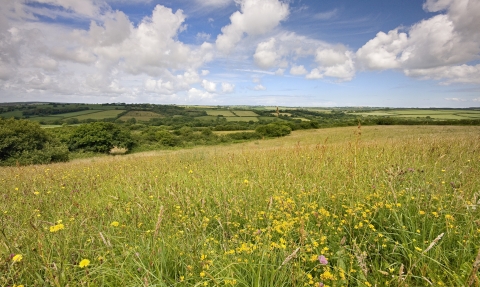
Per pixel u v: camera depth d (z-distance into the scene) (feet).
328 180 14.47
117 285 7.24
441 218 9.29
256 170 19.22
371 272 7.84
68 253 8.22
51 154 96.12
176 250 8.58
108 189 17.48
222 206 11.84
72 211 12.52
